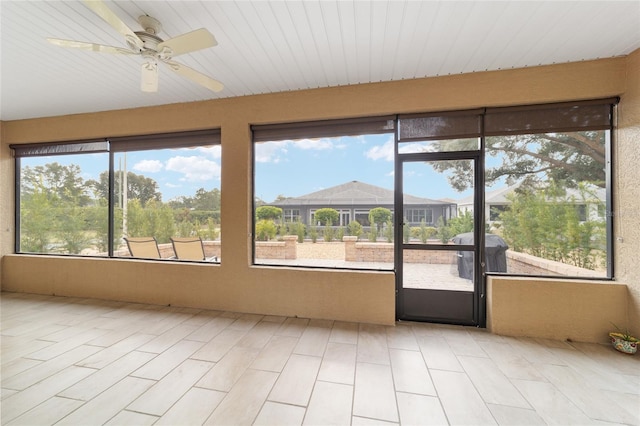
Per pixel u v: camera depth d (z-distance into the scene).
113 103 3.42
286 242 3.30
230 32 2.10
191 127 3.38
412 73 2.73
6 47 2.26
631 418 1.59
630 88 2.38
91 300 3.61
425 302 2.99
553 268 2.72
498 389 1.85
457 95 2.74
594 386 1.88
